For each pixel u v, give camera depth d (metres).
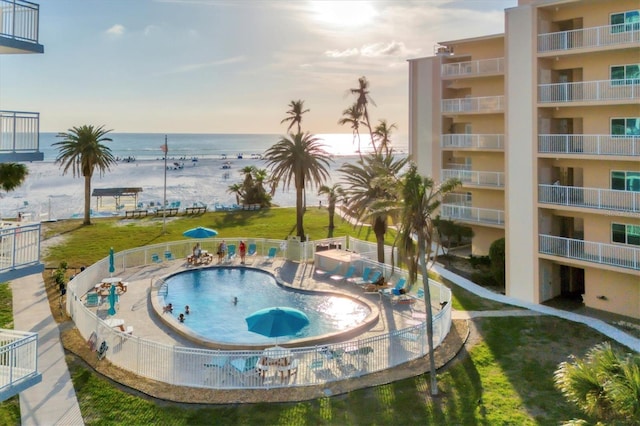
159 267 37.16
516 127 29.62
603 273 27.56
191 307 28.78
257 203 66.81
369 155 39.31
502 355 21.59
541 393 18.28
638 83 26.55
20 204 70.75
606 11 28.17
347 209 36.25
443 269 35.84
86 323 22.56
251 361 18.53
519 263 29.59
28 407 16.89
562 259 27.78
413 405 17.44
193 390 18.14
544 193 28.66
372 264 33.38
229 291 32.00
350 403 17.48
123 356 19.92
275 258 40.16
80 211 65.38
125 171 134.88
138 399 17.56
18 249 14.78
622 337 23.50
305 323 20.31
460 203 41.56
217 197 85.19
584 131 29.03
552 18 29.86
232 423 16.12
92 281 31.06
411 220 18.92
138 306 28.22
